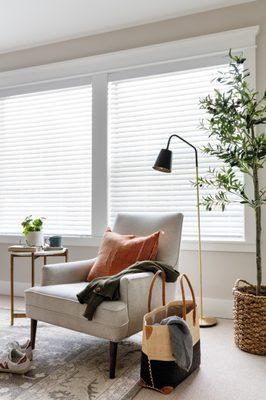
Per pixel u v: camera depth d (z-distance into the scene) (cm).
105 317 197
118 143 352
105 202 351
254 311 230
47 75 379
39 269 381
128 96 348
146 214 279
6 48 395
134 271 223
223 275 308
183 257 320
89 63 359
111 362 196
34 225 302
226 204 311
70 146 374
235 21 308
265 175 293
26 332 265
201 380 195
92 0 302
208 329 277
